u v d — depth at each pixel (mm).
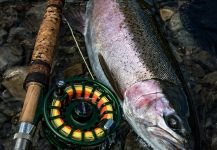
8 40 521
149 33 494
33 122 386
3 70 490
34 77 417
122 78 459
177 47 572
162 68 456
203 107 509
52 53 457
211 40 585
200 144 418
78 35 545
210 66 554
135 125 440
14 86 472
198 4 629
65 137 396
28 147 374
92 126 412
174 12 607
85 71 513
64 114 417
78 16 549
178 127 408
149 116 420
